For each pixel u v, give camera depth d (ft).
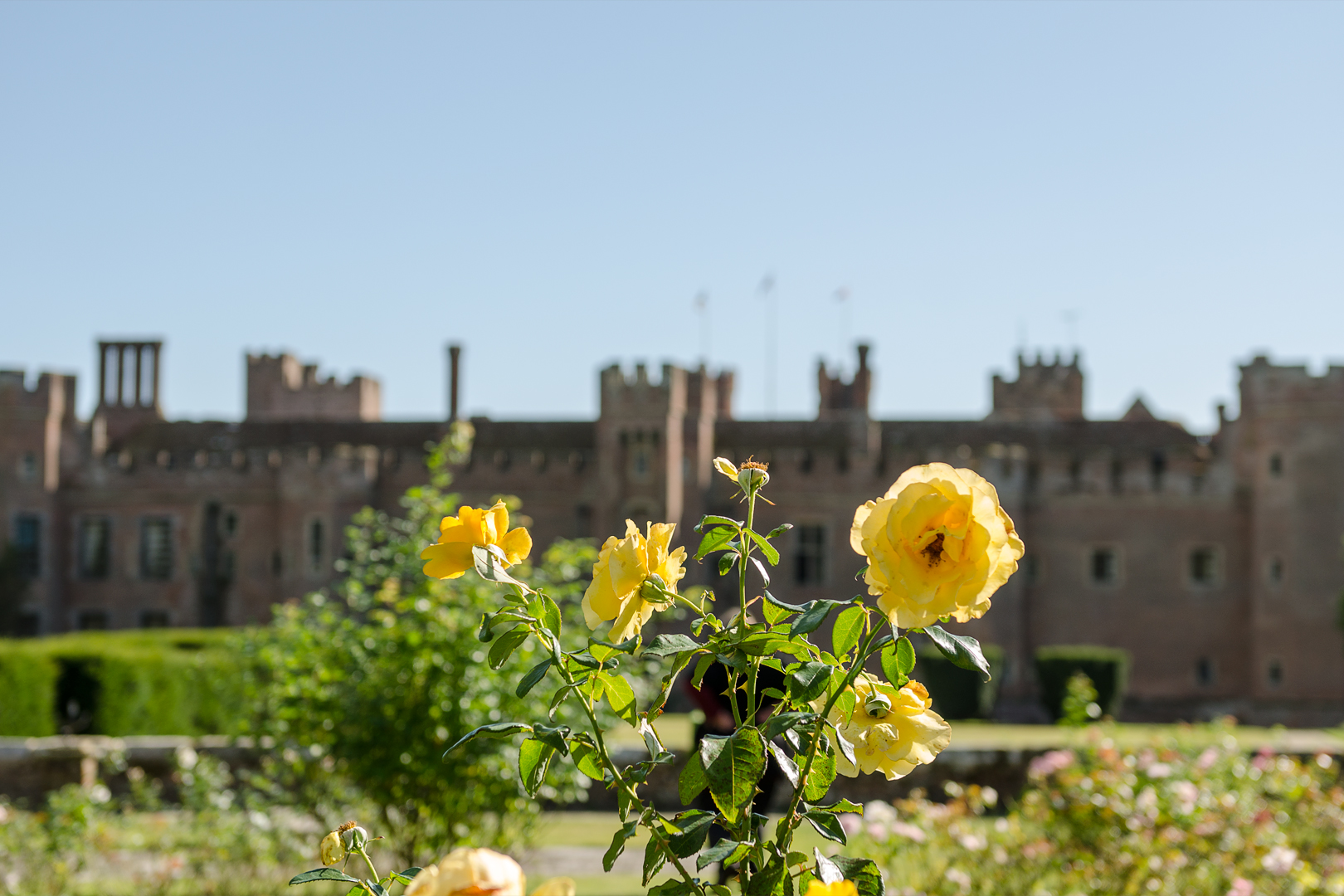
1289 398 125.59
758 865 8.45
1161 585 128.67
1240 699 126.52
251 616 141.49
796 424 142.20
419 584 27.76
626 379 133.69
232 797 34.91
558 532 136.36
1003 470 129.29
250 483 143.23
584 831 44.16
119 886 31.35
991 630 125.29
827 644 38.14
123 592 143.43
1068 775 27.78
